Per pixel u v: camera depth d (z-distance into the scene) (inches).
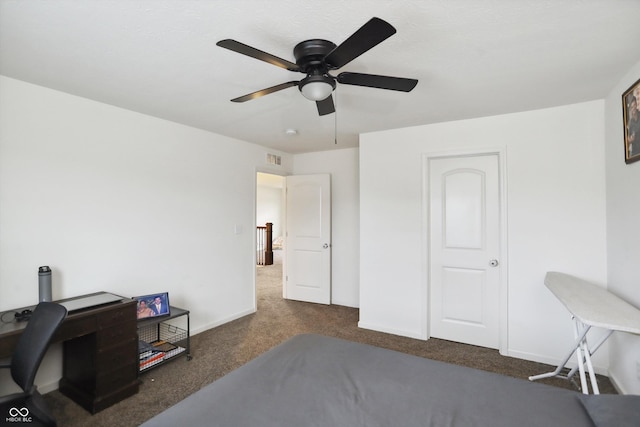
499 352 119.6
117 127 109.7
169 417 45.8
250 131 142.5
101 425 78.4
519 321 114.7
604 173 102.8
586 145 105.2
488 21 60.9
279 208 448.1
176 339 129.5
